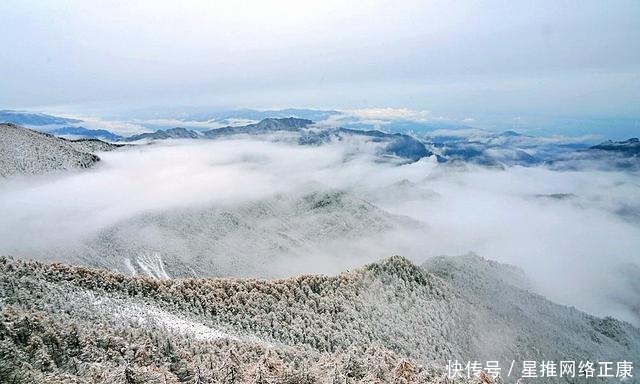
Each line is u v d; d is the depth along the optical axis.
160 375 59.44
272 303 104.88
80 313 76.62
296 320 101.31
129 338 69.12
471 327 123.31
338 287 115.19
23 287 80.00
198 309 97.62
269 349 77.94
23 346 60.12
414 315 115.75
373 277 121.25
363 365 71.81
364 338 101.56
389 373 71.06
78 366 59.66
